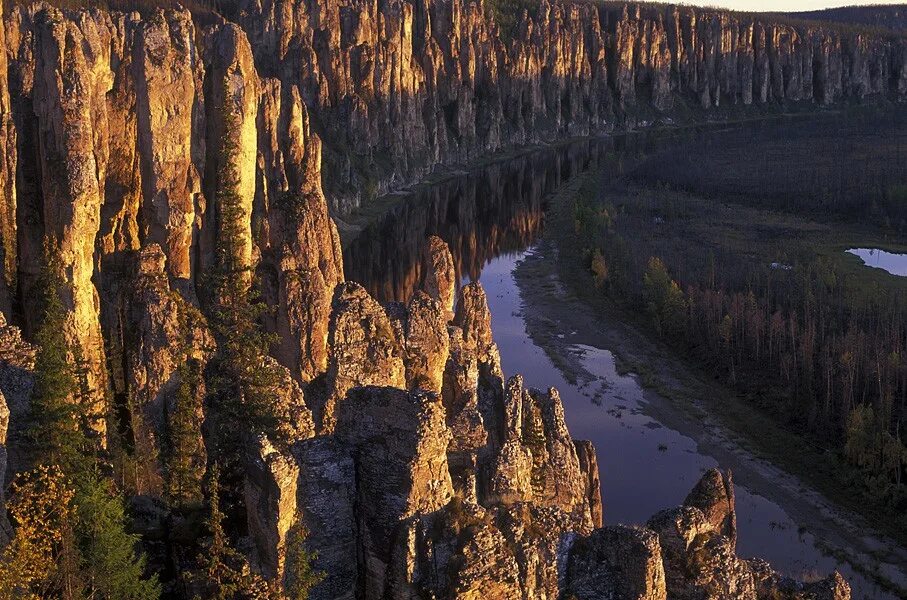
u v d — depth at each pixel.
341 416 44.97
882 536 92.69
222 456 51.31
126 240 69.50
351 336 56.75
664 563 44.47
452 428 58.47
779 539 91.88
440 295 80.19
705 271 185.00
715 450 111.62
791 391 122.88
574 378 135.62
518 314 168.12
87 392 58.22
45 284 61.62
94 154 64.75
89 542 44.94
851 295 165.88
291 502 41.94
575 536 43.44
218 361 59.66
